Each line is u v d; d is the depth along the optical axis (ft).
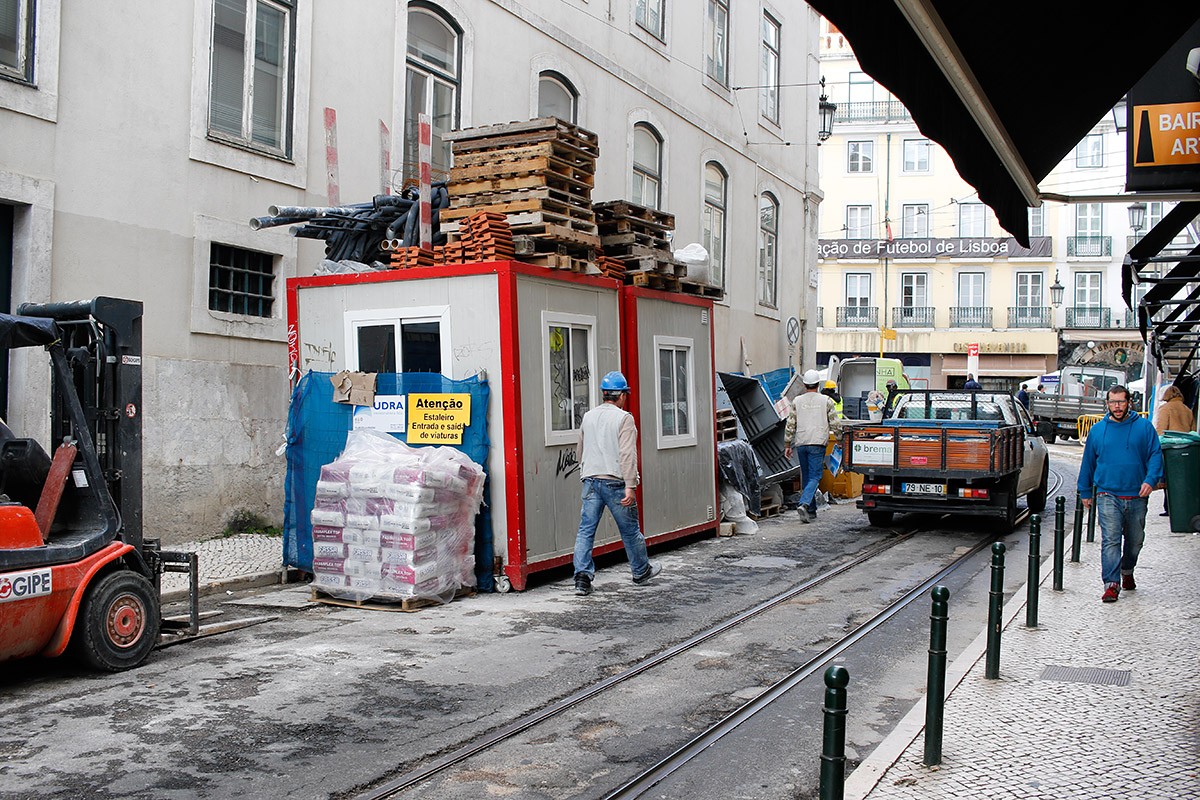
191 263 37.55
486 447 32.48
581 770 17.34
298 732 18.92
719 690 22.17
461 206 35.47
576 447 35.63
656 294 41.04
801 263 90.38
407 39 47.50
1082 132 18.07
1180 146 28.45
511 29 53.62
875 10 11.50
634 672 23.38
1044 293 167.84
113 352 24.34
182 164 37.29
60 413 24.27
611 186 62.34
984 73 14.02
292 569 33.86
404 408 32.96
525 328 33.06
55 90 32.96
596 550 36.58
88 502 23.06
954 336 170.09
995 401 53.36
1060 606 30.55
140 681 22.09
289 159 41.50
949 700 21.06
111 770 16.88
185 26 37.24
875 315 172.65
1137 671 23.24
